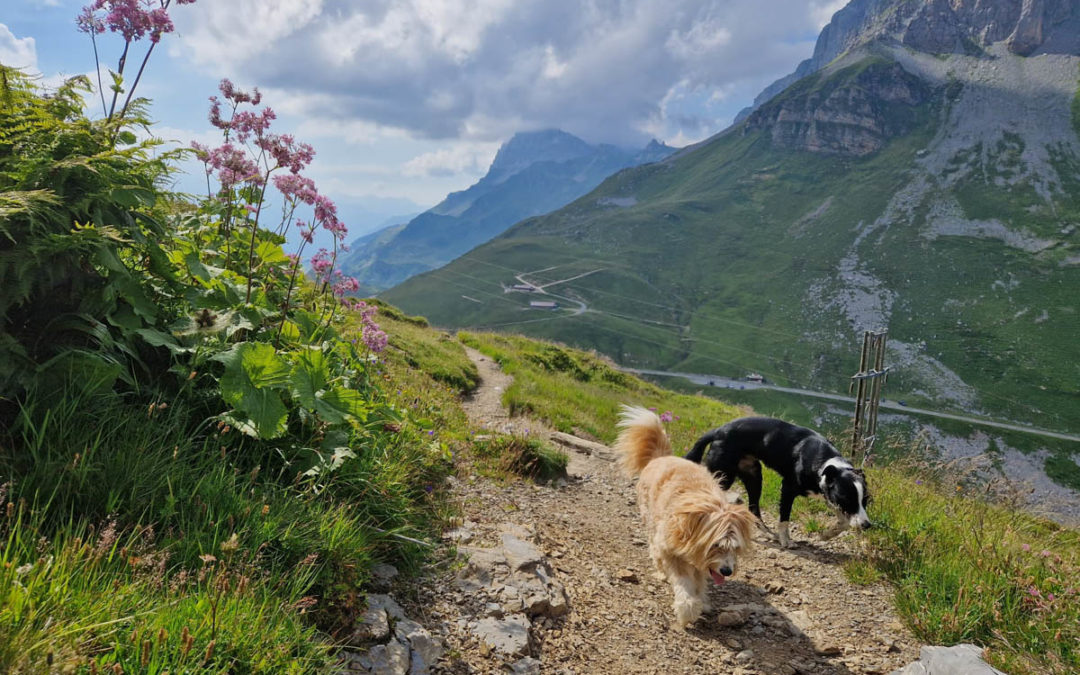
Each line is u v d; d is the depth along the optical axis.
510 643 3.98
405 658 3.45
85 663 2.23
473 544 5.20
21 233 3.48
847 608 5.69
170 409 4.00
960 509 7.82
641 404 20.36
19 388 3.40
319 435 4.63
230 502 3.58
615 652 4.49
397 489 4.94
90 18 4.76
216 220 6.05
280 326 5.28
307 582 3.47
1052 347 176.50
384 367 10.09
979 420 148.50
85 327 3.62
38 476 3.13
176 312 4.62
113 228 3.72
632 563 6.33
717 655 4.78
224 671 2.52
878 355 11.09
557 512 7.19
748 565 6.69
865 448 10.68
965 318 198.75
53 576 2.54
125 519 3.23
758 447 7.58
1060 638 4.74
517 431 9.99
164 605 2.67
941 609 5.29
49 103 4.17
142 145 4.11
